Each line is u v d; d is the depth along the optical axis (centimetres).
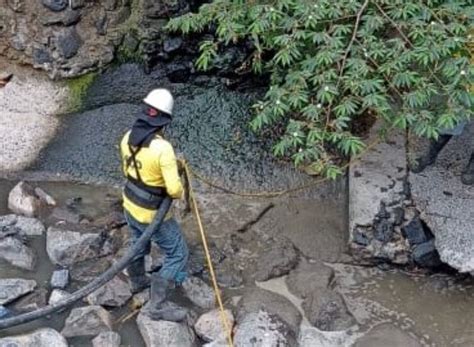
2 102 764
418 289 571
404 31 527
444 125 495
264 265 580
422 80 503
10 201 631
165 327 518
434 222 577
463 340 529
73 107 763
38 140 720
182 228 619
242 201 652
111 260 583
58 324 531
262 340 511
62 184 669
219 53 771
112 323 532
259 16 536
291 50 523
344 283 576
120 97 777
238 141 718
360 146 512
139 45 805
